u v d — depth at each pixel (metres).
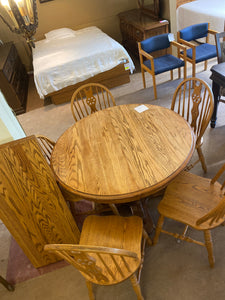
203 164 2.01
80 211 2.03
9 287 1.59
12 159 1.20
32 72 5.01
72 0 4.52
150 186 1.25
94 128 1.78
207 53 3.09
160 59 3.31
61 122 3.28
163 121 1.69
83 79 3.54
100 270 1.05
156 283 1.48
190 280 1.46
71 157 1.56
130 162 1.42
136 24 3.90
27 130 3.25
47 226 1.51
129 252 0.93
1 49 4.21
